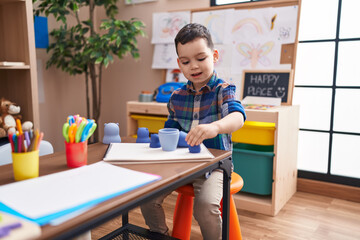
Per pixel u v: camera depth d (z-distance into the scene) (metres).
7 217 0.46
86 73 2.54
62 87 2.69
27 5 1.74
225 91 1.20
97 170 0.73
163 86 2.29
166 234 1.31
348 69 2.09
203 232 1.12
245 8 2.25
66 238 0.48
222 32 2.32
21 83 1.84
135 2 2.68
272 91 2.15
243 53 2.25
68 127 0.79
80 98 2.85
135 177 0.68
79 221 0.49
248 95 2.23
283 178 1.95
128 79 2.82
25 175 0.69
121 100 2.88
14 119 1.81
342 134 2.15
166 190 0.68
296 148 2.16
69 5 2.33
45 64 2.54
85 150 0.80
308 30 2.21
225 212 1.02
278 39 2.13
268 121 1.79
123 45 2.27
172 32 2.50
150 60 2.68
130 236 1.37
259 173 1.92
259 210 1.90
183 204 1.34
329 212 1.90
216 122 0.99
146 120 2.23
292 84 2.09
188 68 1.17
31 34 1.77
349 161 2.15
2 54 1.88
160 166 0.79
